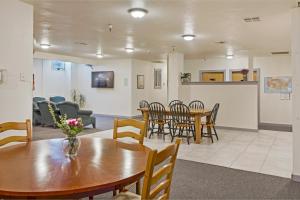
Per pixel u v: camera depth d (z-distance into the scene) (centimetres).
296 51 361
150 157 143
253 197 295
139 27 514
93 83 1134
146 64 1139
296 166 353
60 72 1138
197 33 562
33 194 132
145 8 393
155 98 1167
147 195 145
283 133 720
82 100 1165
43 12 417
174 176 364
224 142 591
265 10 395
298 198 293
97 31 555
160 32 557
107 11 410
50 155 198
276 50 789
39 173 158
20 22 355
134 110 1068
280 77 907
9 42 340
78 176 154
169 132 667
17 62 350
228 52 838
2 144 239
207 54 887
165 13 417
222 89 794
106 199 282
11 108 343
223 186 328
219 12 408
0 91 330
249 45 704
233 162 434
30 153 203
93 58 1064
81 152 209
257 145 561
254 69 949
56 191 134
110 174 158
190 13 415
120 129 736
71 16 441
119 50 824
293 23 366
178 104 603
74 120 200
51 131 713
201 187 324
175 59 855
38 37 623
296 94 360
